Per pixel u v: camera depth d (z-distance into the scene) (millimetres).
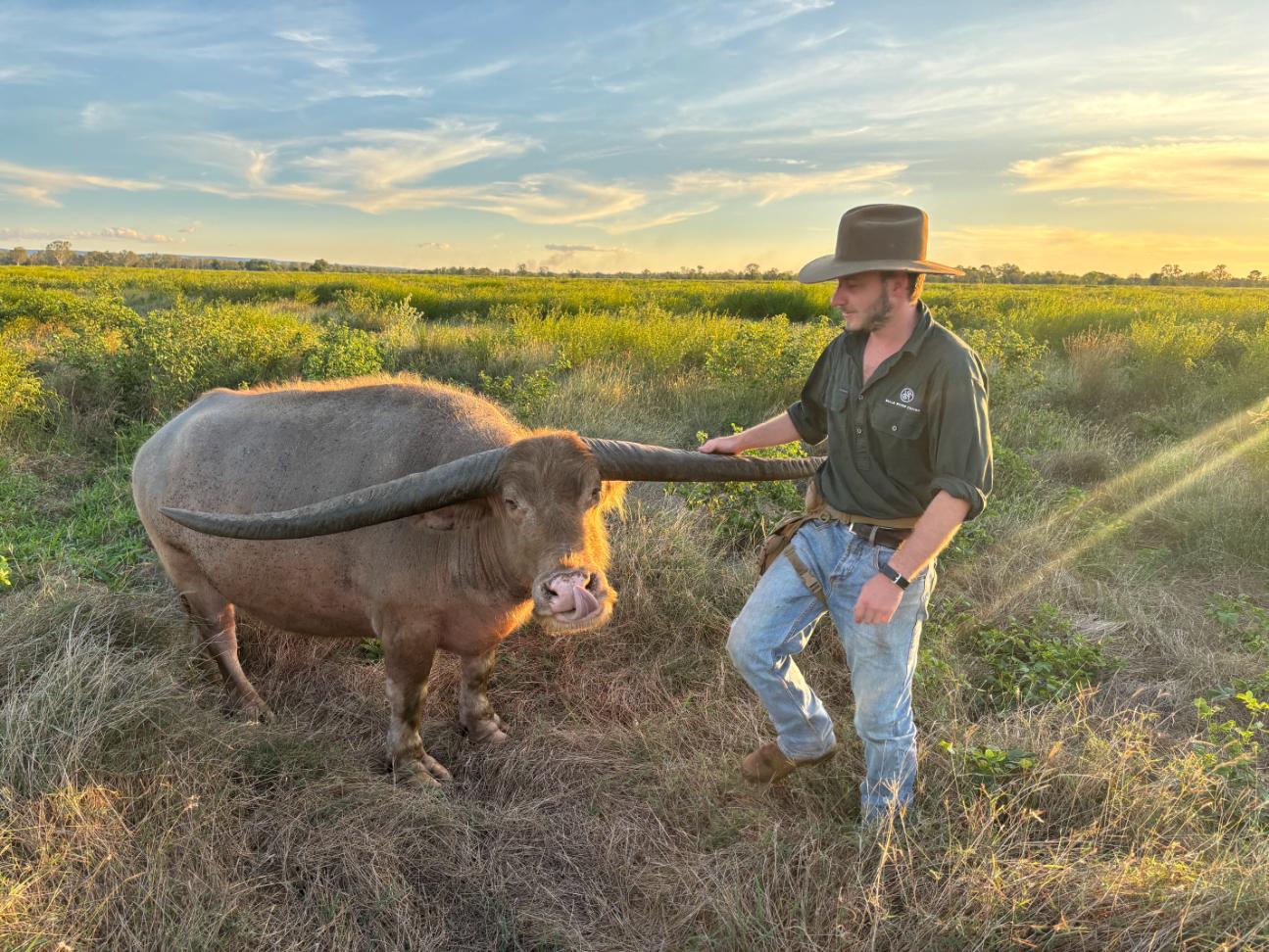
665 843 3102
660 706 4020
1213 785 3146
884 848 2551
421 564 3357
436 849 3076
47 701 3146
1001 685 4055
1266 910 2373
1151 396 10953
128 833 2820
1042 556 5617
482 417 3664
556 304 25734
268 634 4477
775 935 2533
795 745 3082
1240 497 6297
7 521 5605
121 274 52812
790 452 5551
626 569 4793
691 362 12039
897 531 2793
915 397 2607
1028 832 2898
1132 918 2424
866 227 2562
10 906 2402
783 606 2947
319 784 3256
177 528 3869
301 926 2705
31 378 8109
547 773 3557
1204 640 4711
